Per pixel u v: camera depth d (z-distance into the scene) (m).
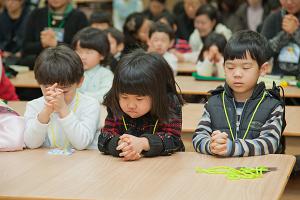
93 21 5.50
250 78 2.19
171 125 2.12
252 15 7.24
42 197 1.57
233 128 2.22
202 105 3.26
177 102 2.18
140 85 1.99
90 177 1.76
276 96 2.26
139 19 5.19
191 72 4.85
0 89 3.46
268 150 2.07
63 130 2.23
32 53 5.06
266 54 2.24
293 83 3.77
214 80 4.12
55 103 2.15
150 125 2.15
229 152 2.01
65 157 2.03
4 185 1.69
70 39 5.14
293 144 3.18
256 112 2.21
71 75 2.24
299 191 3.18
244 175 1.78
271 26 4.64
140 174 1.80
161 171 1.84
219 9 6.98
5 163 1.94
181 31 6.34
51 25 5.14
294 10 4.33
